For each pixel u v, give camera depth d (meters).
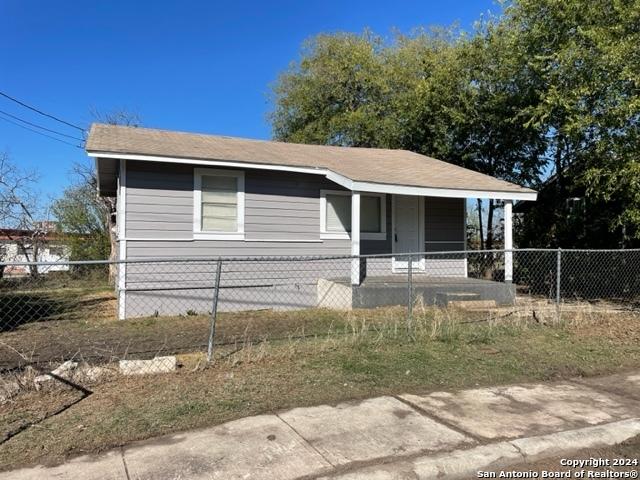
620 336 8.23
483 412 5.02
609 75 11.34
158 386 5.50
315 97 28.94
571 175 15.62
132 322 9.88
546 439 4.38
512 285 12.15
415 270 14.03
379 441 4.32
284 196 12.38
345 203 13.16
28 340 8.11
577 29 12.58
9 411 4.81
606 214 14.84
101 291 16.41
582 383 6.03
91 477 3.68
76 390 5.38
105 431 4.41
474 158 19.36
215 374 5.93
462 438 4.40
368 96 27.48
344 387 5.63
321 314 10.62
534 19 14.55
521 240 18.84
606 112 11.57
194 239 11.40
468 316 10.00
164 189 11.16
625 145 11.41
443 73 19.09
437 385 5.82
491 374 6.25
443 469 3.89
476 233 24.62
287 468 3.85
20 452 4.04
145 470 3.79
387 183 11.55
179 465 3.87
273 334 8.48
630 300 13.34
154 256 11.06
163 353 7.07
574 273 16.19
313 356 6.71
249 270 11.95
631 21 11.23
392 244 13.78
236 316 10.61
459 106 19.03
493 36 18.30
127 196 10.85
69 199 26.27
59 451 4.06
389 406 5.13
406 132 21.06
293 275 12.45
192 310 11.34
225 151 12.05
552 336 8.15
